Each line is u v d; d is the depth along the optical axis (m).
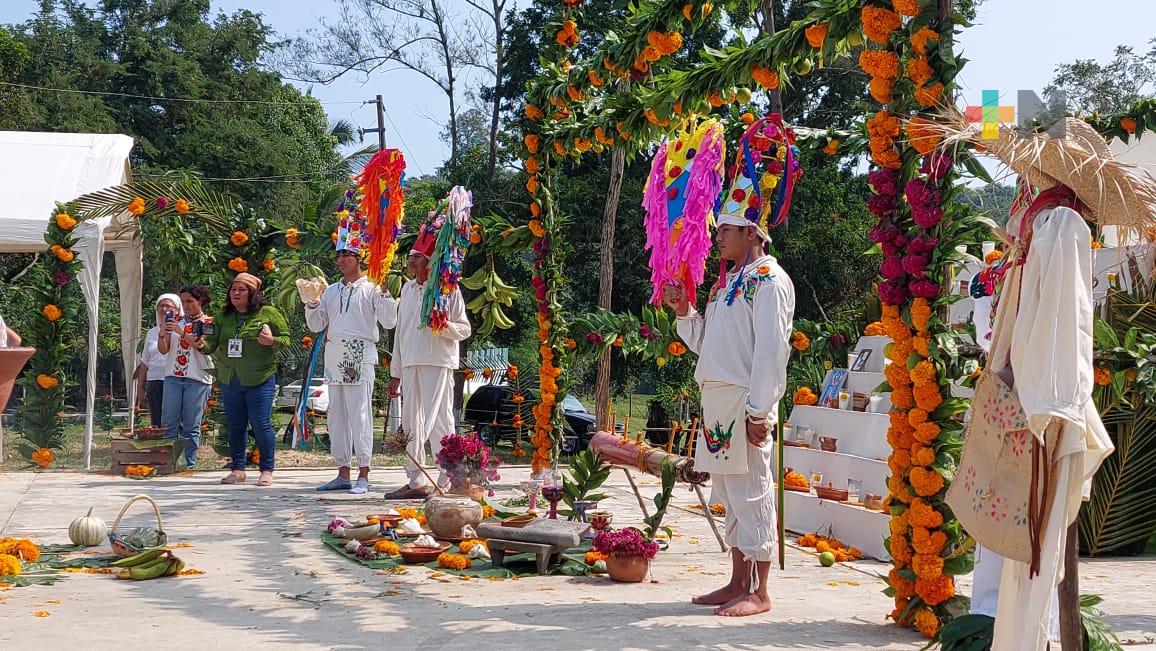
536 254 9.66
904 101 4.53
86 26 36.69
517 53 24.78
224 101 35.69
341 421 8.82
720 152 5.06
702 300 19.38
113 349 28.52
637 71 7.00
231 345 9.09
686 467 6.11
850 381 7.48
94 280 11.02
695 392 17.59
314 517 7.36
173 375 10.55
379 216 8.66
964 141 3.88
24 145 12.40
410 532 6.36
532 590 5.16
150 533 5.78
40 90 31.81
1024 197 3.75
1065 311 3.01
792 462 7.61
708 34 20.55
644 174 21.39
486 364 18.52
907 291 4.50
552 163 9.43
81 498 8.10
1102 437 3.11
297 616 4.49
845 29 4.95
